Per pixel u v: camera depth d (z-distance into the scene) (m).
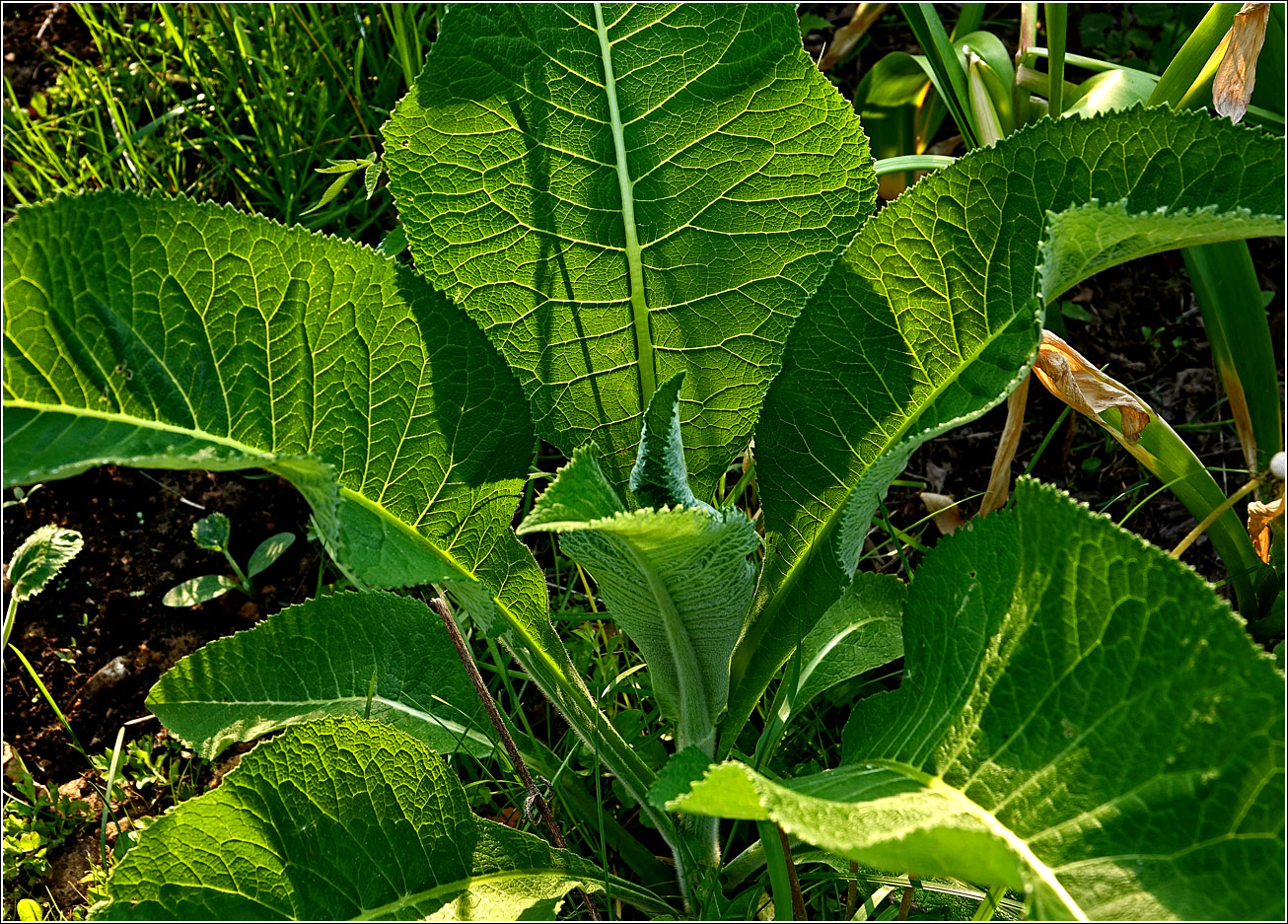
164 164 1.34
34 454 0.84
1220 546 1.08
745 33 0.94
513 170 0.94
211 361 0.88
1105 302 1.30
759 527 1.15
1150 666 0.81
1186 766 0.79
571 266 0.96
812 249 0.95
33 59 1.42
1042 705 0.83
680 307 0.96
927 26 1.18
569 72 0.94
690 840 0.97
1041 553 0.84
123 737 1.11
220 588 1.17
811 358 0.93
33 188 1.33
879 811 0.81
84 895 1.07
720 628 0.91
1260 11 1.00
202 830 0.90
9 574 1.12
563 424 0.97
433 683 1.03
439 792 0.94
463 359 0.92
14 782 1.11
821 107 0.94
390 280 0.90
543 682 0.96
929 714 0.87
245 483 1.24
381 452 0.91
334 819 0.92
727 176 0.95
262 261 0.88
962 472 1.24
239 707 1.01
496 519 0.94
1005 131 1.19
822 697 1.09
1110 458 1.23
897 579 1.05
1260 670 0.79
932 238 0.91
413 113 0.93
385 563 0.90
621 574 0.88
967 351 0.91
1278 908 0.77
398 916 0.90
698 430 0.98
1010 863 0.79
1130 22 1.41
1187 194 0.87
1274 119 1.15
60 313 0.85
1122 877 0.79
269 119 1.33
